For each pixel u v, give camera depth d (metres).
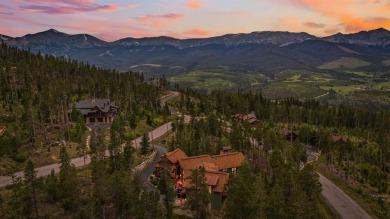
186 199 82.38
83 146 106.94
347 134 190.38
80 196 69.56
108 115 156.00
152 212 62.91
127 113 160.88
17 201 64.62
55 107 127.69
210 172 81.19
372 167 131.12
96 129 138.75
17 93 154.12
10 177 84.00
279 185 73.19
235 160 97.44
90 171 89.56
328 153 135.75
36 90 166.50
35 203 62.62
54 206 67.50
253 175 85.69
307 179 79.00
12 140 97.25
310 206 65.50
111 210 68.50
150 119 160.62
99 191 64.44
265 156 119.31
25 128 114.56
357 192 104.62
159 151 123.12
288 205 63.56
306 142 172.75
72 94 186.75
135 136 131.12
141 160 108.25
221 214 73.25
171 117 181.38
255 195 68.50
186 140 112.69
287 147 119.81
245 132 135.38
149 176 95.94
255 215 62.50
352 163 137.88
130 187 65.19
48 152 103.06
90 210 63.47
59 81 180.50
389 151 141.12
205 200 67.88
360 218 84.94
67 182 66.62
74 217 63.53
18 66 184.62
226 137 139.88
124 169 79.38
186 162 90.06
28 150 101.75
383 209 91.88
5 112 131.38
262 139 125.75
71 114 141.75
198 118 177.75
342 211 88.75
